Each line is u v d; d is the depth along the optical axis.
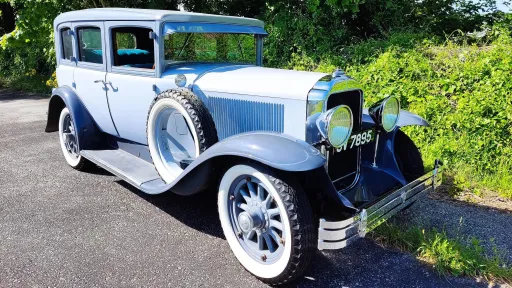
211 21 3.88
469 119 4.78
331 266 2.90
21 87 11.82
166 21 3.60
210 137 3.15
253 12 9.59
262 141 2.62
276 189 2.50
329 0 7.23
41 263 2.91
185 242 3.22
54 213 3.71
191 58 4.01
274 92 3.03
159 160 3.52
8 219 3.59
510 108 4.59
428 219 3.57
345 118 2.80
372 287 2.66
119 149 4.60
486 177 4.30
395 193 2.81
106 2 9.35
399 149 3.68
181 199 4.05
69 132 4.97
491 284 2.69
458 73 5.29
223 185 2.86
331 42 7.59
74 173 4.80
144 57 4.27
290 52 7.95
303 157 2.48
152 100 3.73
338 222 2.39
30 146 5.96
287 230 2.48
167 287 2.64
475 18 7.82
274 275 2.61
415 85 5.44
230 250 3.10
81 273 2.79
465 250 2.97
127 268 2.85
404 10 7.85
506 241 3.21
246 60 4.44
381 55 6.21
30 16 9.03
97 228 3.43
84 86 4.51
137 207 3.86
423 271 2.83
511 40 5.91
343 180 3.17
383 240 3.22
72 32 4.55
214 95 3.43
